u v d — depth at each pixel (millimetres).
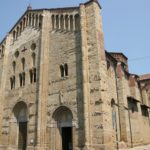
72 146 28094
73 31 32500
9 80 40500
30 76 36281
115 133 31266
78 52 30609
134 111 40906
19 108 37469
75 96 28703
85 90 27172
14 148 35438
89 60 28984
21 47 40375
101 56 28984
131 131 36344
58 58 32875
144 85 54469
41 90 31969
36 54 36219
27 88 35438
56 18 35969
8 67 41969
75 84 29250
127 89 43812
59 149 29344
